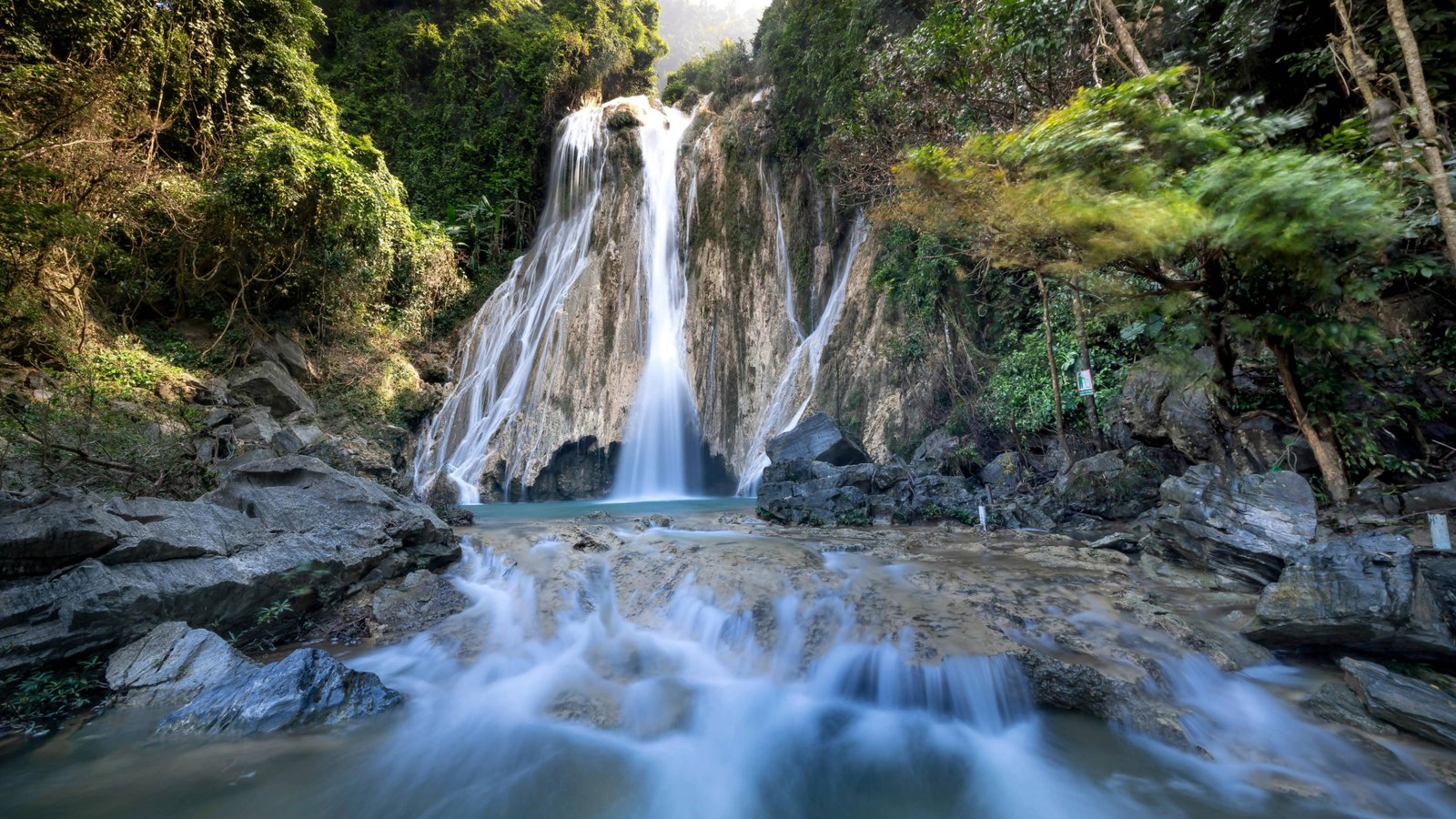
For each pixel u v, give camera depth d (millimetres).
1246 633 4410
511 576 6508
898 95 9453
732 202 18859
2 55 9391
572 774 3615
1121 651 4246
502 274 21812
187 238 12664
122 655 4328
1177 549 5961
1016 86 7945
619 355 17156
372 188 15234
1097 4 6477
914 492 9648
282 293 15102
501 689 4574
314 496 6609
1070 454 9188
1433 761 3115
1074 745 3678
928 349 13367
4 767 3391
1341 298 5566
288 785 3365
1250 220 4125
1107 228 4645
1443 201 4152
